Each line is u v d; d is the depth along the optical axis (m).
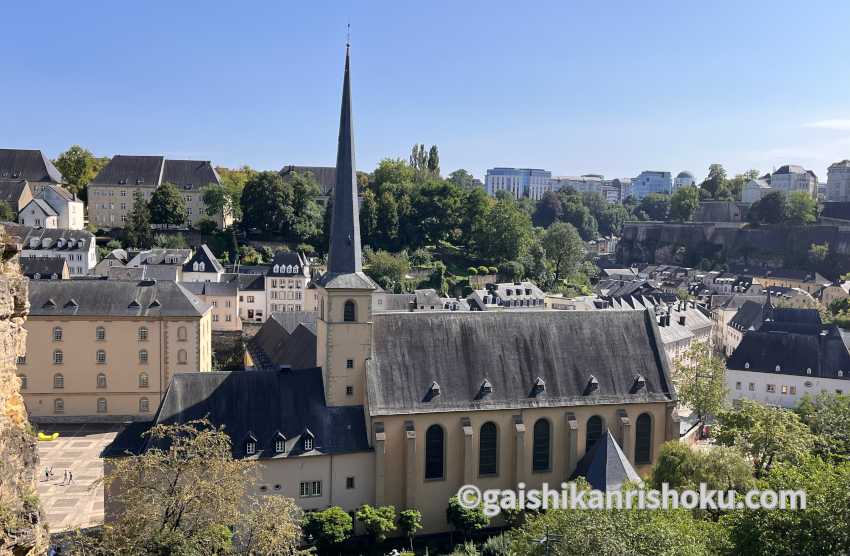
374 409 73.94
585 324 84.94
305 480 73.00
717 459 68.69
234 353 163.25
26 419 31.69
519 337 82.12
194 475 48.59
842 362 127.81
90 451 104.00
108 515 68.75
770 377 131.12
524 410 78.19
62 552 46.53
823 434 91.50
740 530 48.41
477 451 77.75
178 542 45.16
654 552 43.22
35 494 29.72
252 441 71.44
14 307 30.84
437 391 76.31
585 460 76.69
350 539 73.00
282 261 188.62
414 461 75.06
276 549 51.03
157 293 121.25
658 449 83.25
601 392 81.12
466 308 177.88
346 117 74.94
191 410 72.19
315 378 77.56
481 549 71.56
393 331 78.75
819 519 45.41
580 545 44.72
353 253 75.81
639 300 199.25
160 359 118.88
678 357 154.25
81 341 117.31
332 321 75.19
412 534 72.94
